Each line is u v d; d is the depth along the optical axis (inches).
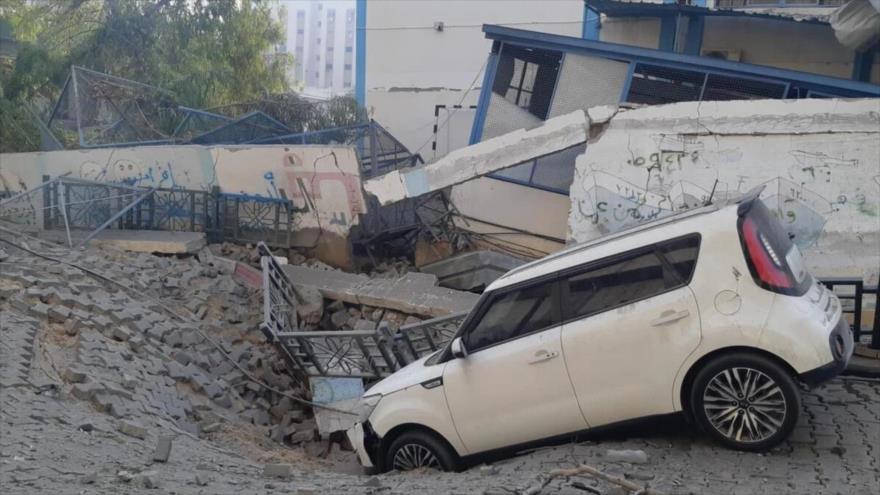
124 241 552.7
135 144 659.4
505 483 228.5
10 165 611.8
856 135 497.4
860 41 627.8
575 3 778.8
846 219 501.4
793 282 239.9
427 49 830.5
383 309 506.0
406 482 248.4
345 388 407.5
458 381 264.1
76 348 355.6
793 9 689.0
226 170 603.5
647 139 530.0
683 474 229.9
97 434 275.7
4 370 306.7
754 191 267.3
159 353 387.9
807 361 229.1
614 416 249.4
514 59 636.1
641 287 247.4
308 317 500.7
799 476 225.3
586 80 616.7
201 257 550.6
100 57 906.1
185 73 908.6
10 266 426.9
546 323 256.8
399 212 616.7
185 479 241.3
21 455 237.8
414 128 837.8
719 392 238.8
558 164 614.2
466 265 571.8
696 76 589.0
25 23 994.7
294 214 598.5
